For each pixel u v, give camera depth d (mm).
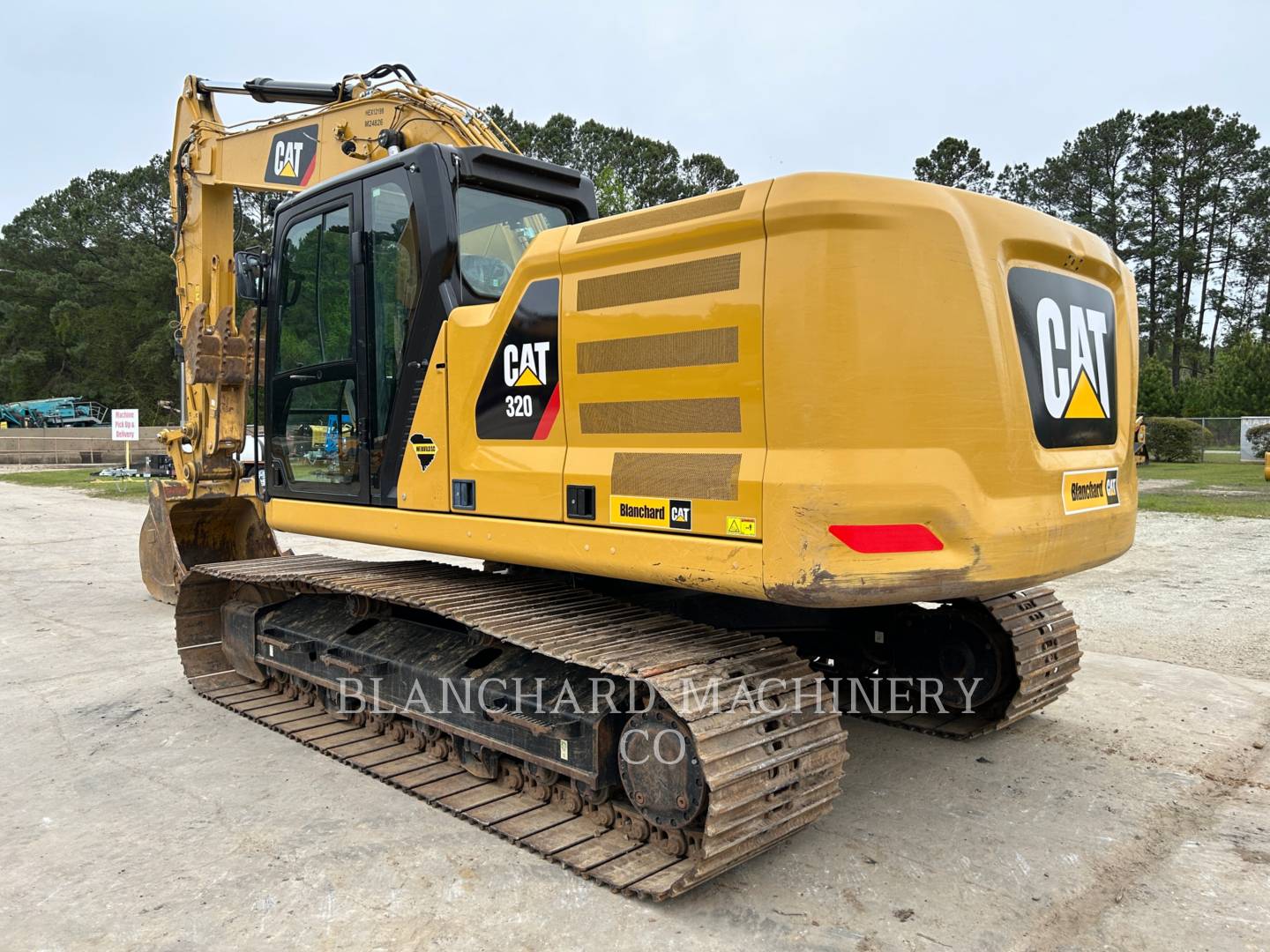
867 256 2785
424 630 4410
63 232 65812
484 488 3691
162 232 64375
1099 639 6527
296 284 4785
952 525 2842
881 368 2787
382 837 3543
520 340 3543
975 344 2906
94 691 5551
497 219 4336
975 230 2980
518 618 3590
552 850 3312
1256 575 8727
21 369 59281
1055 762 4281
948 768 4230
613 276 3244
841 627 4742
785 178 2844
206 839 3533
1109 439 3664
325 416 4570
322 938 2842
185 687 5645
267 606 5383
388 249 4152
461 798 3814
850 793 3951
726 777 2805
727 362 2939
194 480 7047
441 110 5598
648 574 3135
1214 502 14977
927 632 4699
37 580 9594
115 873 3275
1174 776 4109
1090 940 2826
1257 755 4344
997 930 2873
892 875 3227
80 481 25500
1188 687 5379
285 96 6461
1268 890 3109
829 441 2775
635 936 2840
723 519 2939
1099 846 3441
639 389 3178
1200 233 60844
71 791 4020
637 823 3355
